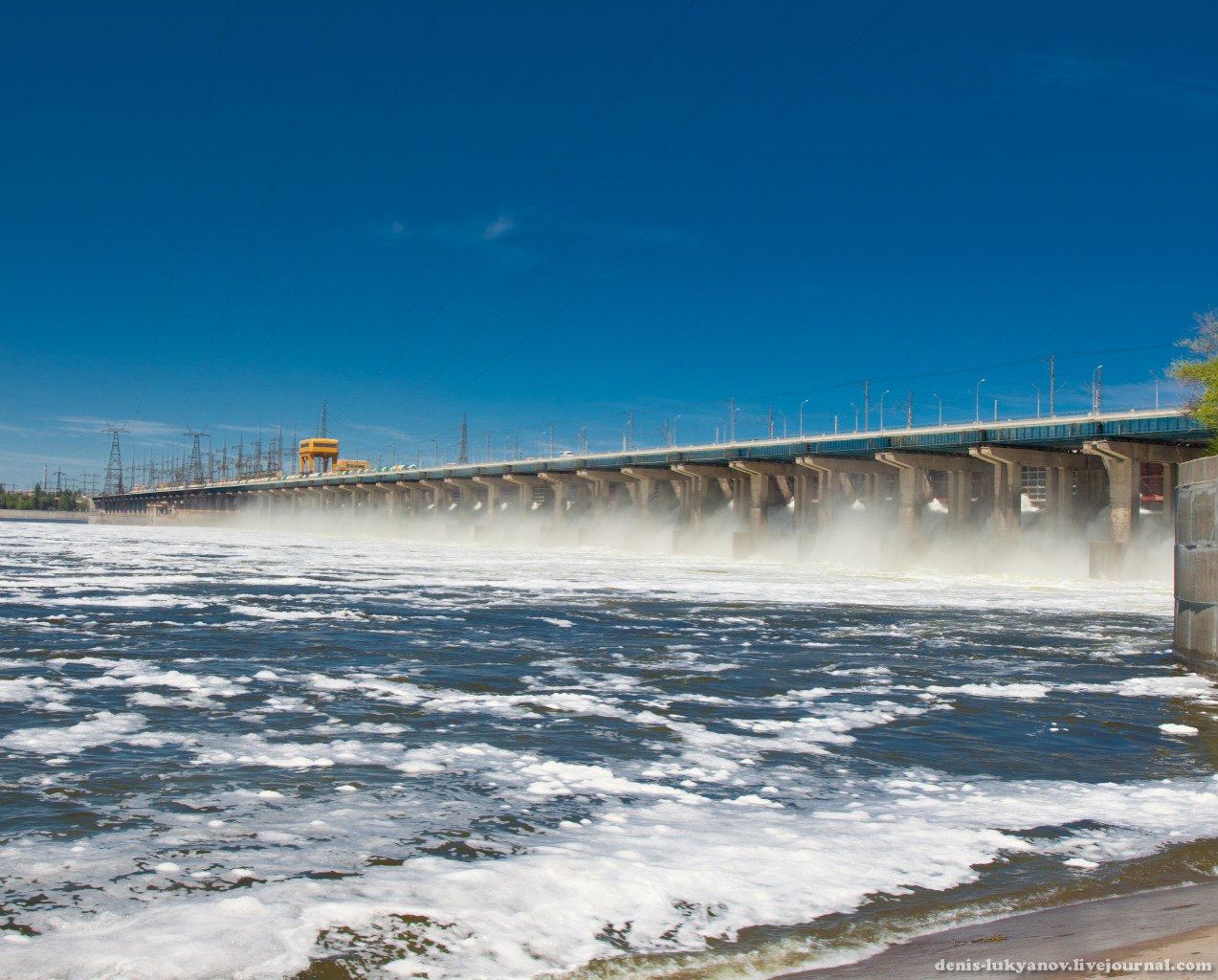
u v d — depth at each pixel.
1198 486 23.75
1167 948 7.47
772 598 46.16
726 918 8.23
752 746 15.03
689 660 24.38
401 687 19.47
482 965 7.25
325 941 7.56
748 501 113.44
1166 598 50.59
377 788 12.19
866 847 10.16
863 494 112.75
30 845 9.81
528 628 31.00
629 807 11.55
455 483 156.38
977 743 15.53
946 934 7.99
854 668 23.58
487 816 11.03
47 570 55.53
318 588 46.62
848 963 7.41
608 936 7.82
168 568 60.25
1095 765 14.20
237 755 13.72
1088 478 85.75
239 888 8.69
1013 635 31.59
